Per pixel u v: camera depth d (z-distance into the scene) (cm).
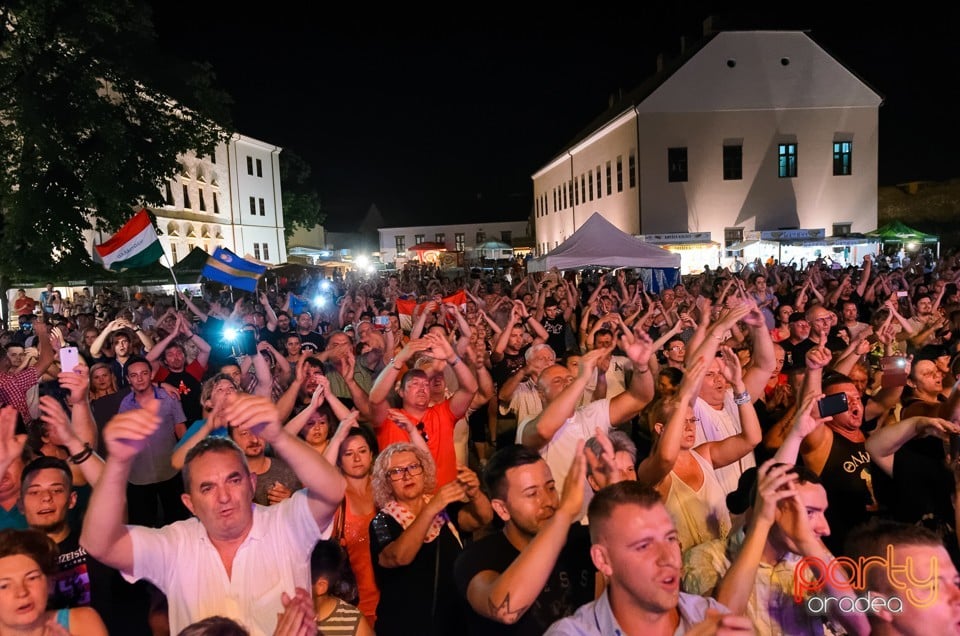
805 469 297
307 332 1080
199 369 812
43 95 2050
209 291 2477
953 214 4000
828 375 481
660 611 231
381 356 788
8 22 2019
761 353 472
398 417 438
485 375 653
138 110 2341
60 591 366
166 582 280
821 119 3488
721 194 3475
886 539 254
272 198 5412
